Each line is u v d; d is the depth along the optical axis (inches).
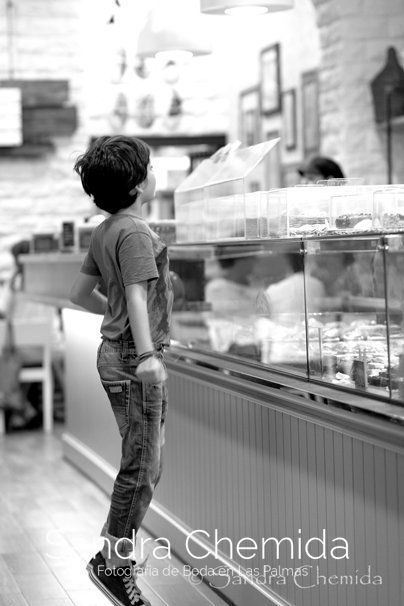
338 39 309.6
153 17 234.1
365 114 311.4
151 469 146.9
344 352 135.1
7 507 245.8
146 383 142.1
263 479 157.9
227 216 176.7
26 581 186.9
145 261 139.6
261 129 362.0
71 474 283.4
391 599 122.1
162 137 403.9
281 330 153.4
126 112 403.5
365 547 127.8
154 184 149.2
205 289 185.0
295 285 147.3
